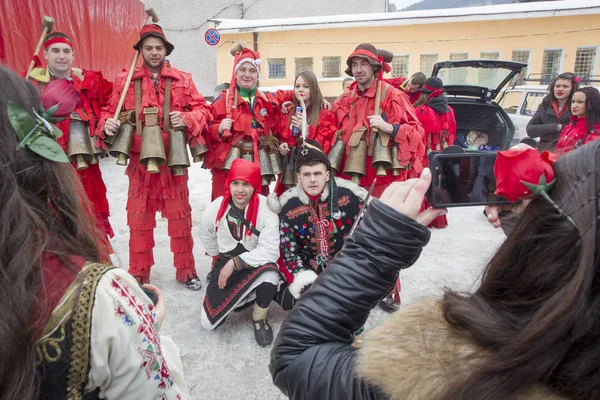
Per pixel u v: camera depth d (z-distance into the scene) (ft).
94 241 2.57
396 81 17.51
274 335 8.89
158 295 3.80
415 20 43.09
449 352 1.76
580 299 1.45
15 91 2.20
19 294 1.99
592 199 1.53
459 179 2.45
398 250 2.27
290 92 11.46
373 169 10.34
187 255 10.84
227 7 57.31
